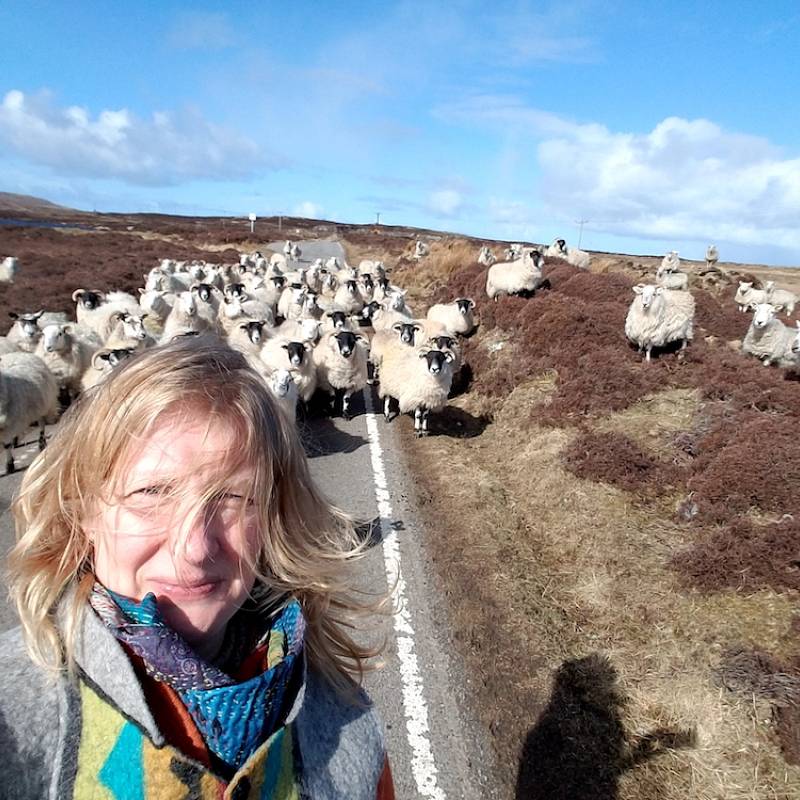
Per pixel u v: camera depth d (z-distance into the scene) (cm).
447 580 581
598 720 432
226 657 154
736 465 700
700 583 558
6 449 778
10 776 107
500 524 698
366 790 153
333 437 999
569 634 517
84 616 122
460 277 2031
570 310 1323
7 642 127
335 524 185
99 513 130
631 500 716
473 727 418
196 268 2300
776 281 3350
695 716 430
